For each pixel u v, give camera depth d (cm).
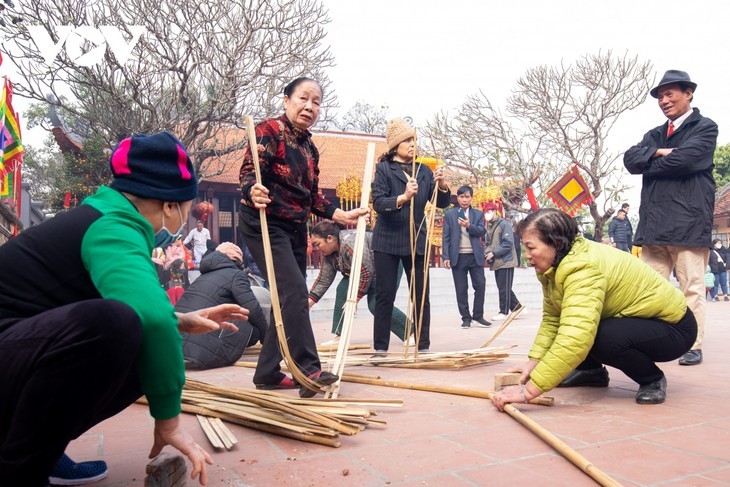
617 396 306
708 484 180
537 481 184
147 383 143
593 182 1980
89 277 149
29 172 3600
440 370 397
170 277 1063
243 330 436
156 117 1420
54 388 129
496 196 1881
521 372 311
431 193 466
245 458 209
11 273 144
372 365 416
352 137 2648
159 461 156
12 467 134
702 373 373
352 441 229
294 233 320
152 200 163
